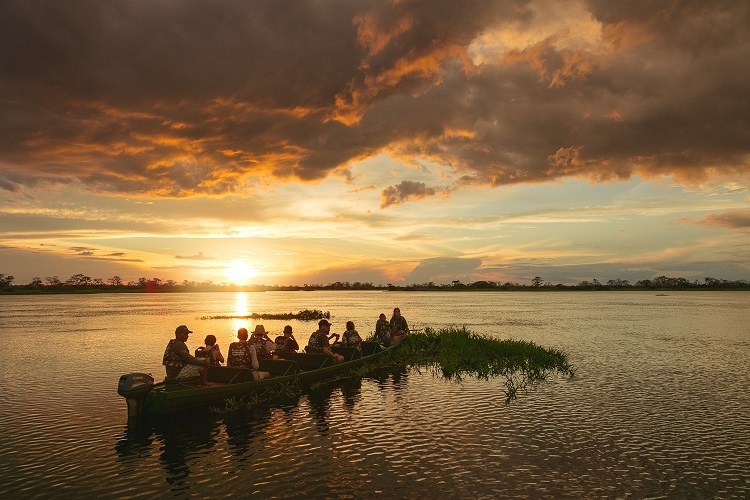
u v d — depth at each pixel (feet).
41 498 26.04
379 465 30.48
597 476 28.84
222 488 27.22
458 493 26.45
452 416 41.75
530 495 26.25
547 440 35.29
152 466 30.53
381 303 325.21
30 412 43.19
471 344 77.82
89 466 30.55
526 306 264.93
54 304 303.48
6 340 97.40
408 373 62.08
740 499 25.94
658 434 36.76
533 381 56.59
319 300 419.95
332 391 51.60
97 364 68.69
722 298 432.66
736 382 55.62
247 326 135.44
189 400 41.37
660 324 136.46
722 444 34.58
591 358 73.31
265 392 47.55
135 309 237.45
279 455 32.32
